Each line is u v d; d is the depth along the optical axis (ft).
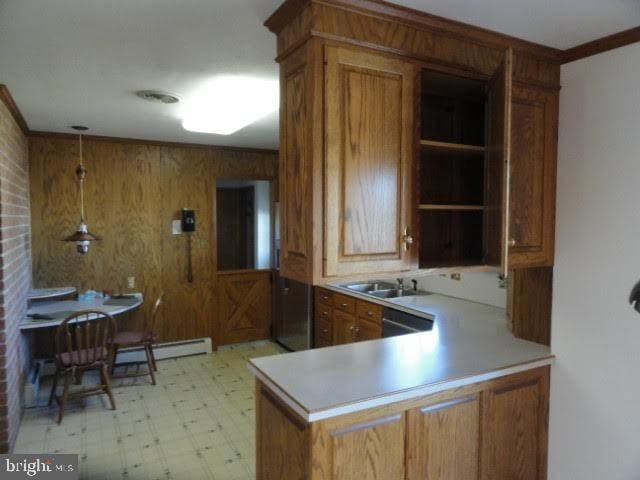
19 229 10.77
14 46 6.39
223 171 16.12
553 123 6.69
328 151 4.98
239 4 5.16
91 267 14.12
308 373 6.29
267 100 9.24
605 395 6.23
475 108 7.80
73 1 5.07
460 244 7.73
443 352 7.25
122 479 8.32
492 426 6.49
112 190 14.34
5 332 8.66
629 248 5.90
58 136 13.30
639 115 5.75
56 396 11.46
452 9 5.24
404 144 5.49
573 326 6.63
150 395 12.24
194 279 15.78
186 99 9.24
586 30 5.82
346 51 5.05
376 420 5.54
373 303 11.90
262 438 6.56
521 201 6.44
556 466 6.93
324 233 5.00
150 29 5.83
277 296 17.26
